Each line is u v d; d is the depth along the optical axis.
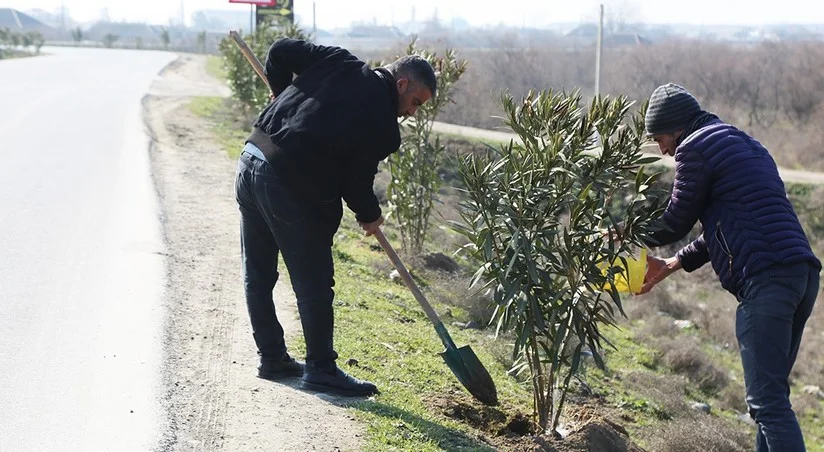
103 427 4.32
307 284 4.74
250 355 5.46
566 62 52.91
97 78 34.75
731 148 4.32
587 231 4.75
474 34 109.19
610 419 6.39
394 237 10.61
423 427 4.70
